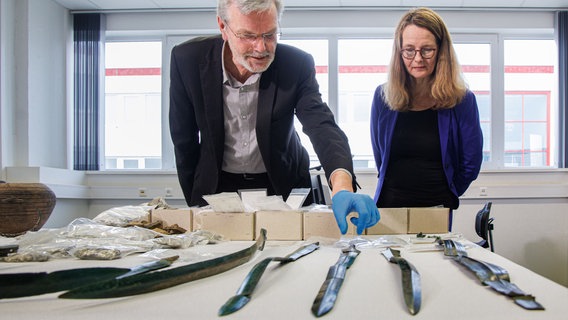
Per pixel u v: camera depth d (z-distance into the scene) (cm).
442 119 138
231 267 68
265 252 85
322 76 346
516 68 343
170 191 323
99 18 335
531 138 344
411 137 140
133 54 353
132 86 351
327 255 81
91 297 50
